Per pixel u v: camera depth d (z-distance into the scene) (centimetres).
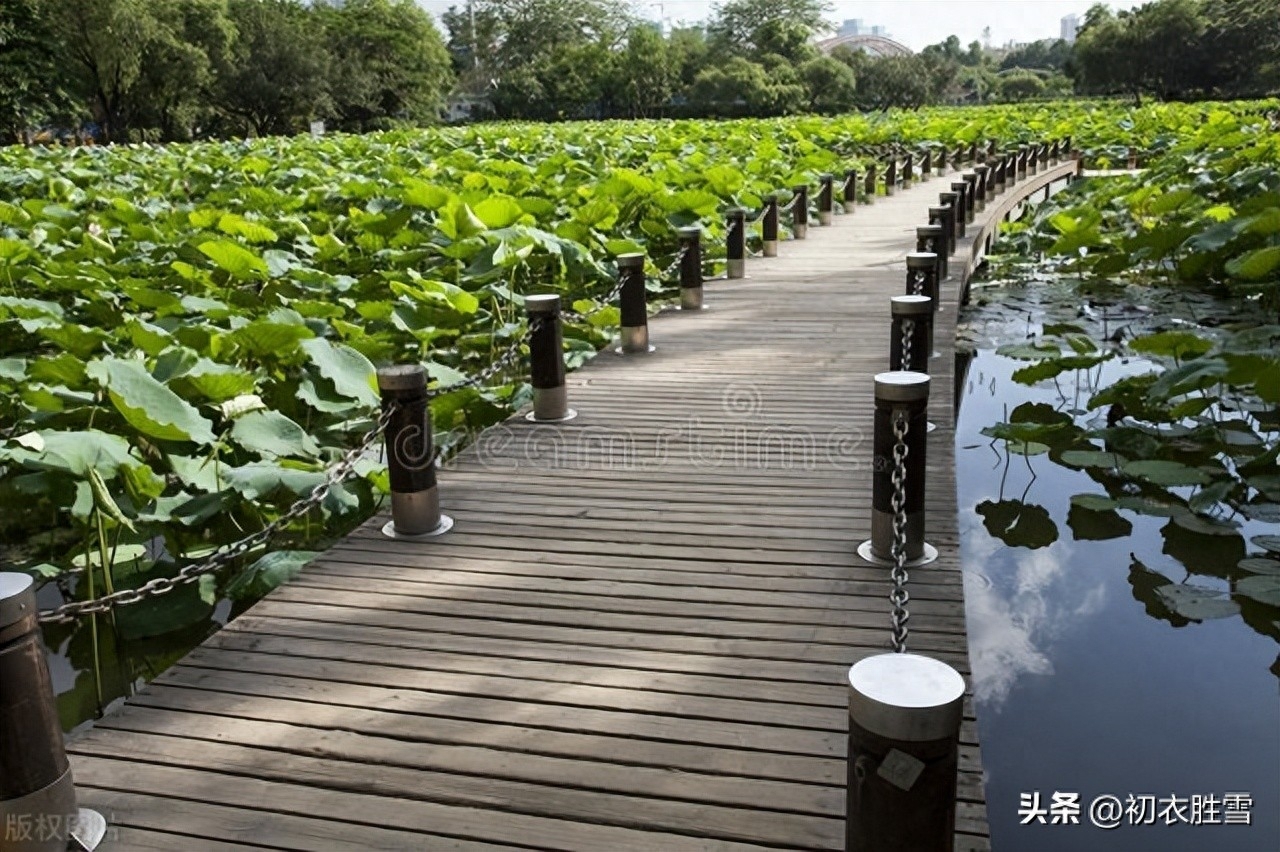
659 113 5378
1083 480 452
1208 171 1080
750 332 607
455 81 5216
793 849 182
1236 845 230
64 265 619
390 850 185
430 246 718
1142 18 4488
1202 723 278
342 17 4506
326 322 521
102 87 3359
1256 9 4181
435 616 273
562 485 367
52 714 184
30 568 342
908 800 147
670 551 309
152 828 192
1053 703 289
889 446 289
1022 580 363
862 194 1414
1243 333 550
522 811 194
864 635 255
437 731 220
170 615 332
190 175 1362
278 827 192
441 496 360
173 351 387
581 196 912
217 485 370
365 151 1806
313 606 280
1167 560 375
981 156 1931
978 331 730
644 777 203
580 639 258
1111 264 767
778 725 219
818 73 5497
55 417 384
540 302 429
